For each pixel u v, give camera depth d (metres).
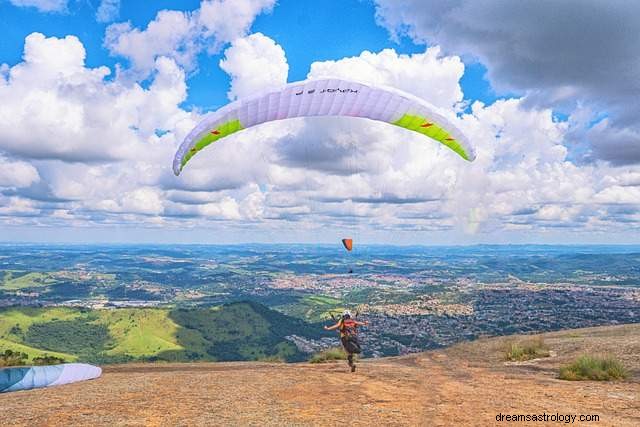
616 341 20.89
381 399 11.35
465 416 9.67
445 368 17.44
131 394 11.95
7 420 9.31
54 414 9.76
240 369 18.42
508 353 20.31
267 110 21.00
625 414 9.94
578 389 12.73
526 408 10.40
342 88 20.05
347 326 16.53
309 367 18.80
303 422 9.13
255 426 8.84
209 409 10.21
